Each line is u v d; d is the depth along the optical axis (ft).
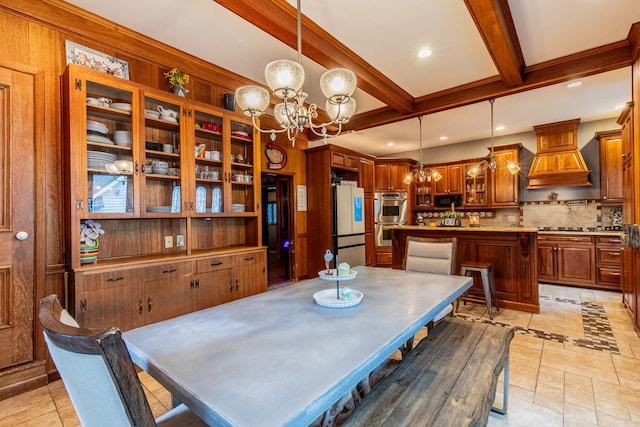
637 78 8.91
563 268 15.92
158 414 6.20
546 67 10.71
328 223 17.47
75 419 6.02
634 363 7.82
